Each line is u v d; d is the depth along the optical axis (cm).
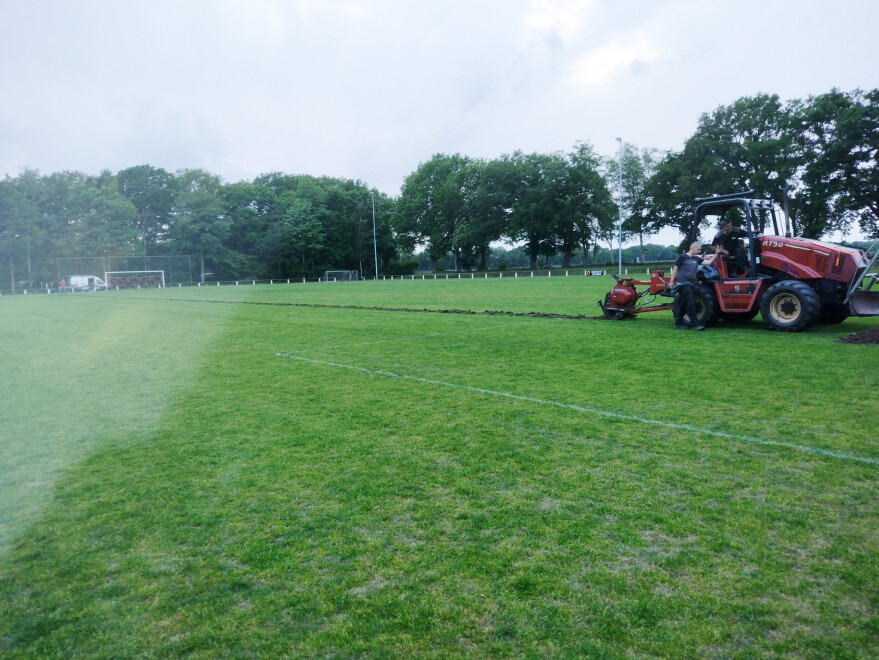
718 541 303
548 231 6109
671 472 397
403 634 238
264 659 227
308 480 407
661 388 634
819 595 255
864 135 3941
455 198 6931
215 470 436
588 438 475
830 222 4275
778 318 1009
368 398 643
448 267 9519
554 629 238
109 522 354
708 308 1073
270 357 953
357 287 3903
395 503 364
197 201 6712
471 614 249
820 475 385
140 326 1567
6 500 394
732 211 1134
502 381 704
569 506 350
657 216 5222
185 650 234
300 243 7044
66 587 284
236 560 303
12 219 5128
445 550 304
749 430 480
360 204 7381
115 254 6097
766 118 4450
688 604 252
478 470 414
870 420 496
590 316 1386
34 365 962
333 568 290
